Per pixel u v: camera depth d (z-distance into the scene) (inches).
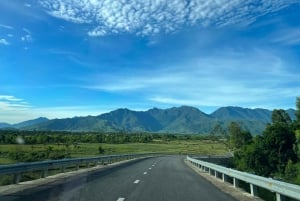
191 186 745.6
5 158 1800.0
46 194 553.0
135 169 1285.7
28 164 740.0
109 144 5925.2
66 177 871.7
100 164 1582.2
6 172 644.7
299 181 1892.2
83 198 521.3
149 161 2119.8
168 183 789.9
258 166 2630.4
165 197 559.2
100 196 546.9
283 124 2733.8
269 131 2677.2
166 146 6235.2
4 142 4106.8
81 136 6451.8
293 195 451.2
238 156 3110.2
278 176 2432.3
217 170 1008.2
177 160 2431.1
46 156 1946.4
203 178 998.4
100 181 791.1
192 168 1547.7
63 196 536.1
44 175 858.8
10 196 525.3
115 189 642.8
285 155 2568.9
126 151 3905.0
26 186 658.8
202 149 5620.1
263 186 563.5
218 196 594.6
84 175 948.0
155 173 1097.4
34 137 4653.1
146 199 531.2
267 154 2630.4
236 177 748.0
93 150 3538.4
